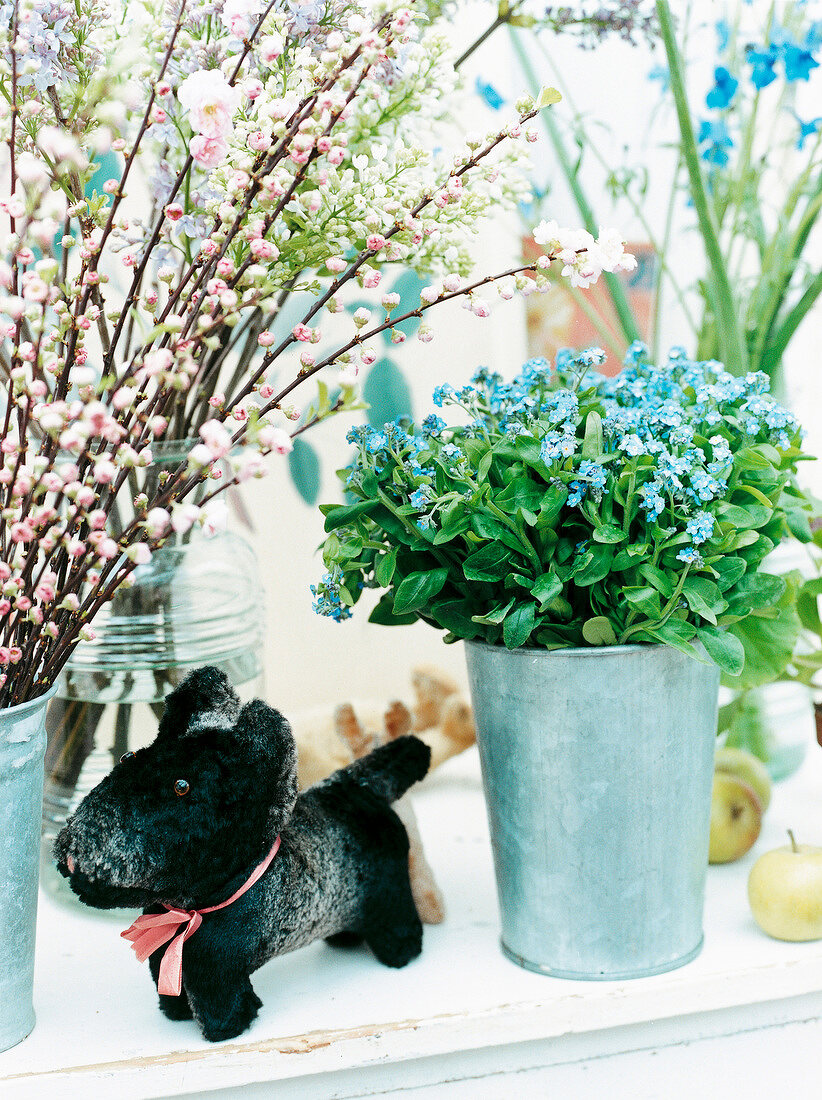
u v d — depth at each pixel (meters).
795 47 0.85
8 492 0.50
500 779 0.62
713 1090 0.64
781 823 0.83
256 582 0.79
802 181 0.90
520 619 0.55
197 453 0.44
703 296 0.91
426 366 1.02
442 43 0.63
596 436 0.57
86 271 0.52
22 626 0.53
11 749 0.53
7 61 0.50
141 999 0.62
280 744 0.56
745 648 0.65
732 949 0.65
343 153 0.46
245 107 0.55
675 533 0.56
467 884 0.76
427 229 0.54
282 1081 0.58
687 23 0.93
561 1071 0.62
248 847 0.55
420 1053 0.58
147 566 0.70
